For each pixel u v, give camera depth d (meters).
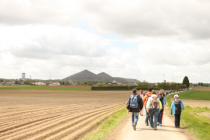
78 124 12.34
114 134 9.30
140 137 8.50
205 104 34.41
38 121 13.66
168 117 14.86
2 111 19.17
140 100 10.01
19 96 50.91
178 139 8.17
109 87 122.94
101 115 16.67
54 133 10.03
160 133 9.27
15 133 10.10
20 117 15.43
